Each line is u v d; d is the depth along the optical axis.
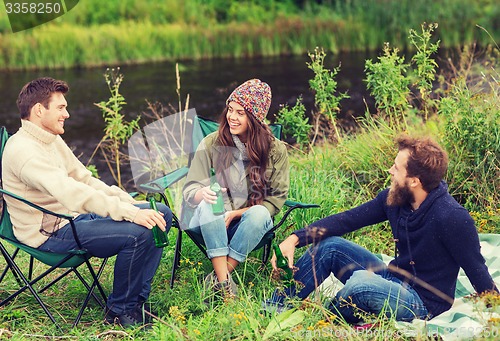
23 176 4.22
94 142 11.56
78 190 4.19
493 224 5.80
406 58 19.11
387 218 4.48
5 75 17.34
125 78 16.69
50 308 4.60
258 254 5.17
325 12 23.11
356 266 4.45
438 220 4.08
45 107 4.29
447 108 6.36
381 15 21.88
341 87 14.82
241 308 4.27
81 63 19.02
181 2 22.61
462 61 8.30
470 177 6.13
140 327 4.23
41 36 18.95
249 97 4.70
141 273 4.34
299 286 4.39
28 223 4.31
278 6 23.67
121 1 21.62
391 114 6.90
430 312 4.22
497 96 6.50
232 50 20.91
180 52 20.52
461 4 21.86
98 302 4.55
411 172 4.11
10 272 5.14
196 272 4.89
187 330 4.08
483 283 4.05
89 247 4.29
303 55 20.52
